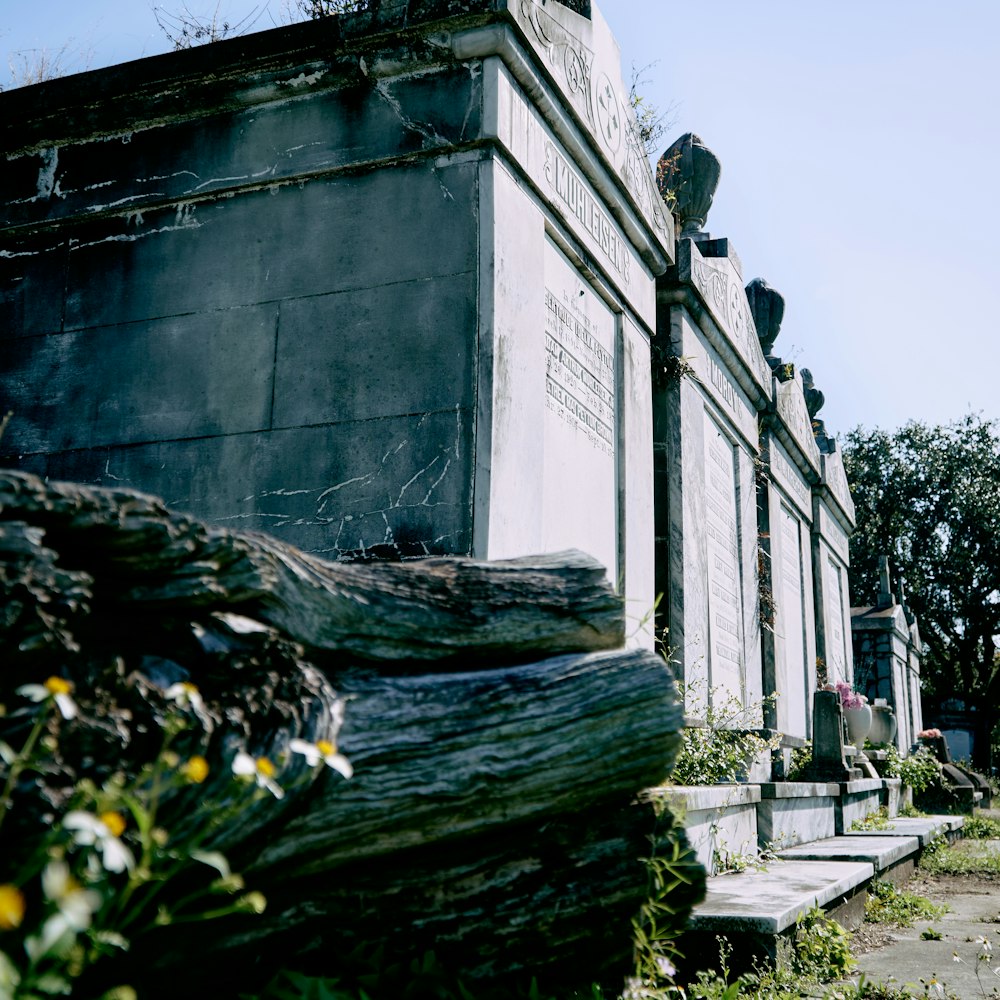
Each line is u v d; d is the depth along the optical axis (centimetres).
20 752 165
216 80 494
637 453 637
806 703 1185
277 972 213
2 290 525
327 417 454
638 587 621
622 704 251
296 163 481
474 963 237
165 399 484
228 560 208
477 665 252
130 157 512
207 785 188
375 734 222
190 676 197
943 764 1745
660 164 914
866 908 595
